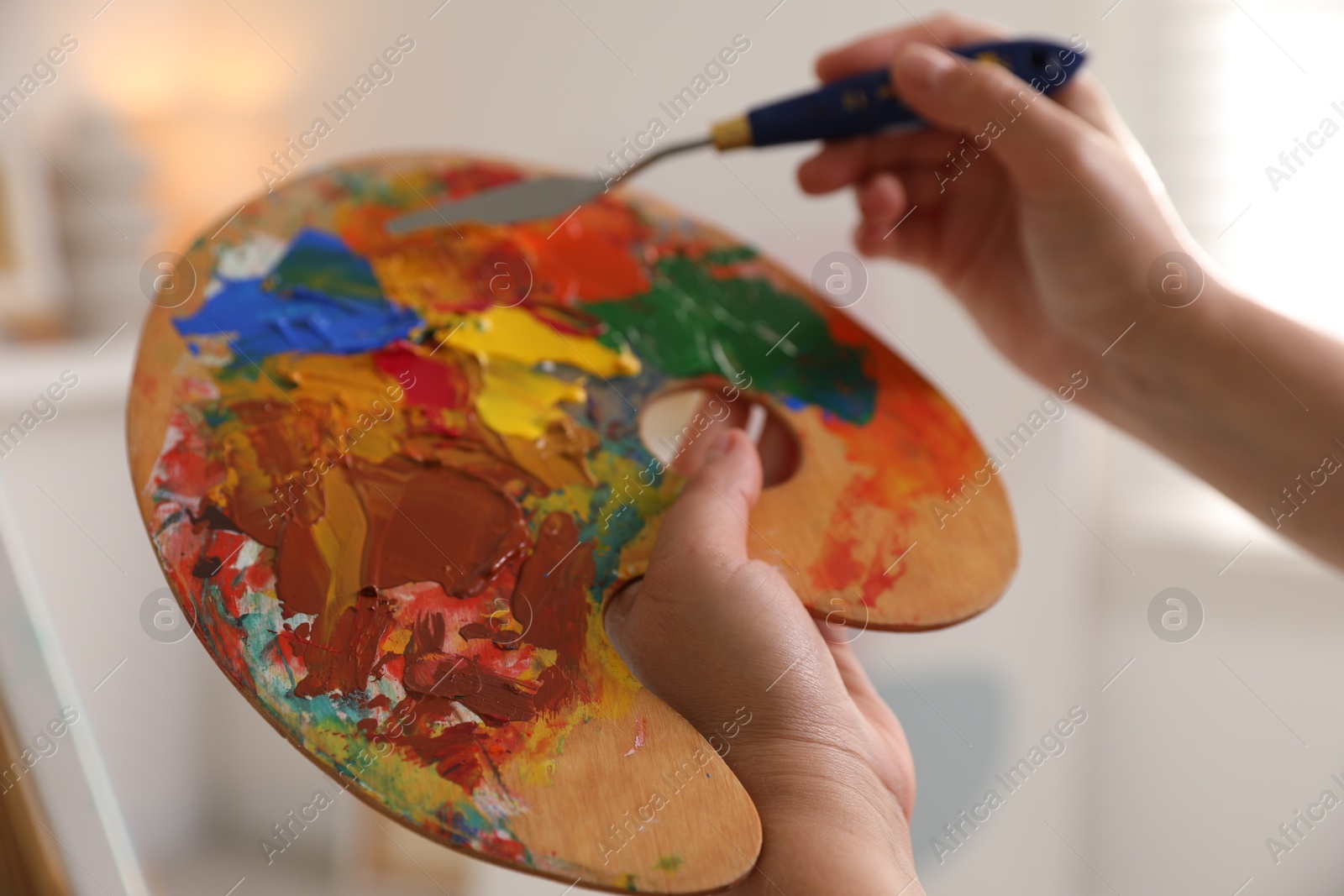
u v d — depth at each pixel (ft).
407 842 3.52
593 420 1.81
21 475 2.88
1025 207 2.45
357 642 1.35
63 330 3.45
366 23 3.69
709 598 1.51
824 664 1.52
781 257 3.96
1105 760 4.47
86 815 1.45
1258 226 4.21
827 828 1.34
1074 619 4.29
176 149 3.62
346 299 1.87
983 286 2.91
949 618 1.67
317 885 3.40
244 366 1.68
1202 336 2.33
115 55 3.51
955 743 4.09
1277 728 4.36
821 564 1.71
